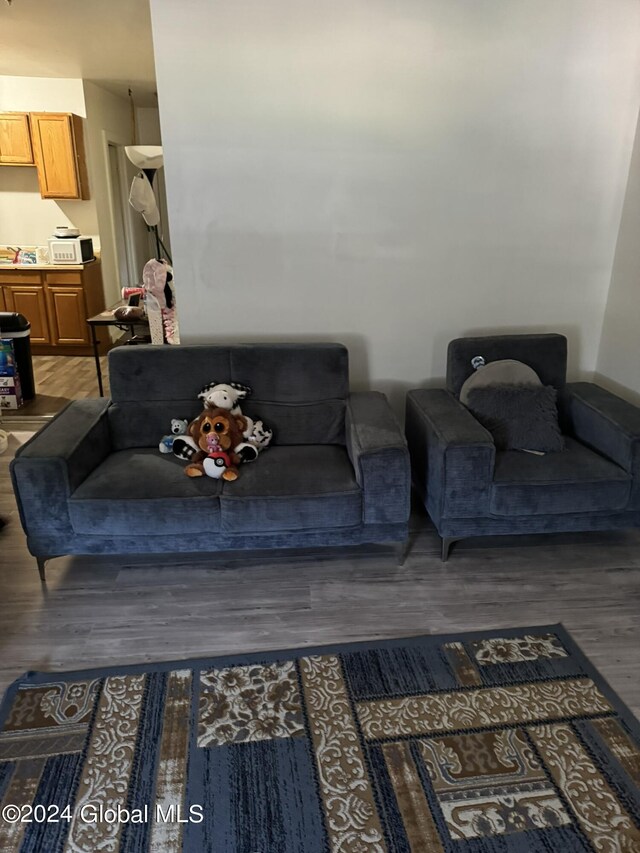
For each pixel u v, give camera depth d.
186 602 2.28
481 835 1.44
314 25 2.64
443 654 2.00
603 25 2.74
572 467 2.42
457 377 2.90
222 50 2.64
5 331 4.47
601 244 3.09
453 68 2.76
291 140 2.80
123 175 6.87
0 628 2.13
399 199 2.94
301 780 1.57
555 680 1.89
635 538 2.72
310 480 2.33
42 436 2.38
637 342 2.93
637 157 2.88
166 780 1.57
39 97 5.63
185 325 3.08
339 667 1.94
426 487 2.61
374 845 1.41
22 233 6.15
